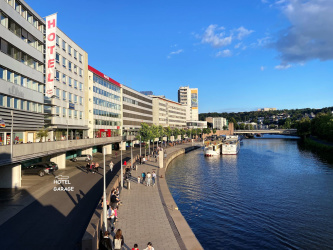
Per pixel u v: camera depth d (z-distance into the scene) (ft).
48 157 146.20
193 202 119.55
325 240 80.53
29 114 115.34
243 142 584.81
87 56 211.20
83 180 112.37
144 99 412.16
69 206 75.20
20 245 50.70
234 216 101.30
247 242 79.82
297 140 611.88
